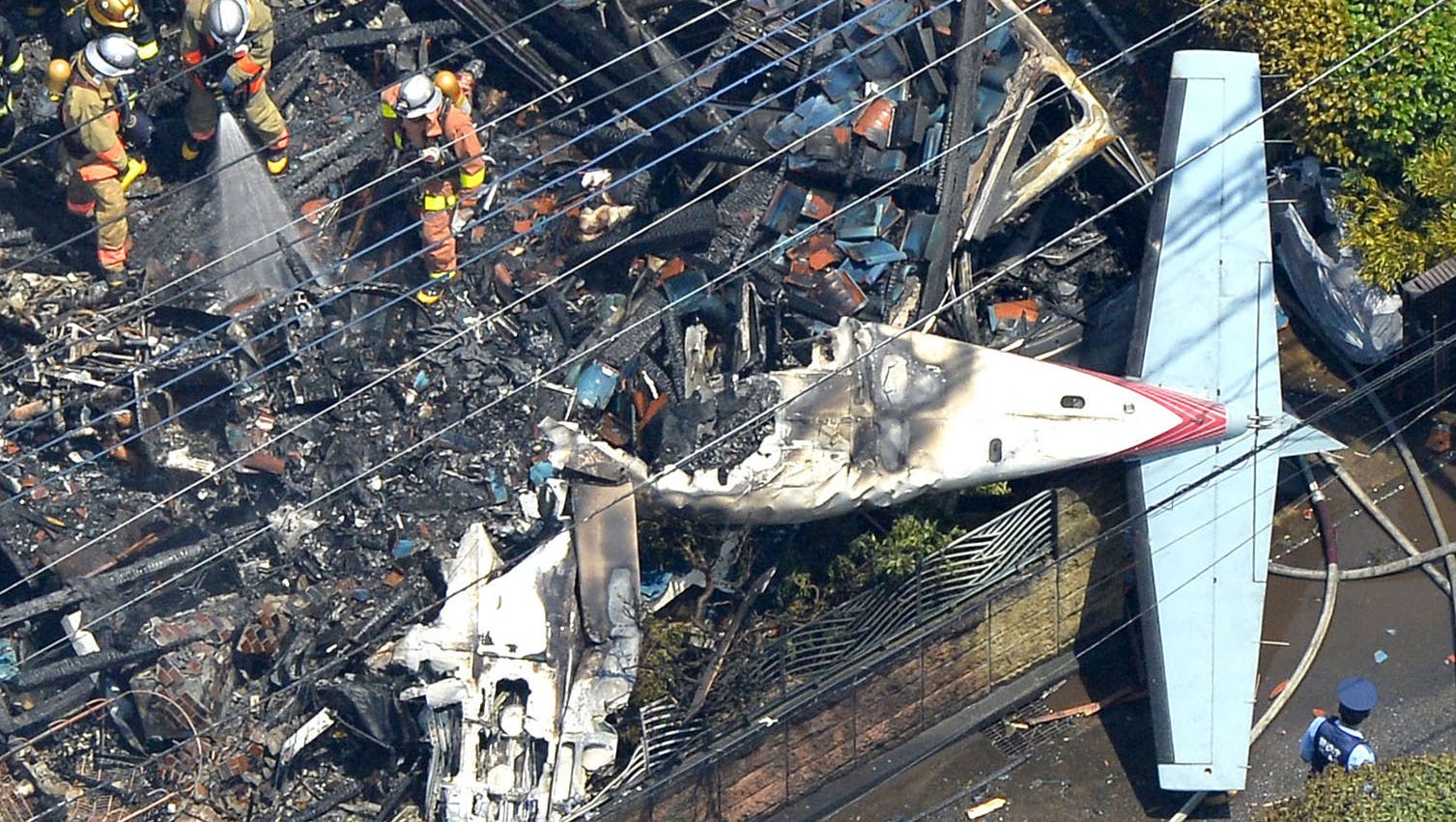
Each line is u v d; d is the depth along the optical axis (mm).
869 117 56000
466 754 48938
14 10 57250
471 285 55406
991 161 55688
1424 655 54812
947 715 54344
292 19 56844
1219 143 50656
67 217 55094
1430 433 57219
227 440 53250
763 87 57406
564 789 49188
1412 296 54344
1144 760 53688
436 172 52281
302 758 52156
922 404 52062
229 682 52000
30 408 52531
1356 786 48812
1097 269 57406
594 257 53656
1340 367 57719
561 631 49750
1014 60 56188
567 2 56344
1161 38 58656
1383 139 55156
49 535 52188
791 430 51281
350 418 53656
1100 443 52250
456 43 57406
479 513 53094
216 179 54844
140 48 54312
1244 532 52531
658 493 50938
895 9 57125
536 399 53938
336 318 54562
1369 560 55906
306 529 52656
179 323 53875
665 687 52000
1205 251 53531
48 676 50562
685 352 54312
